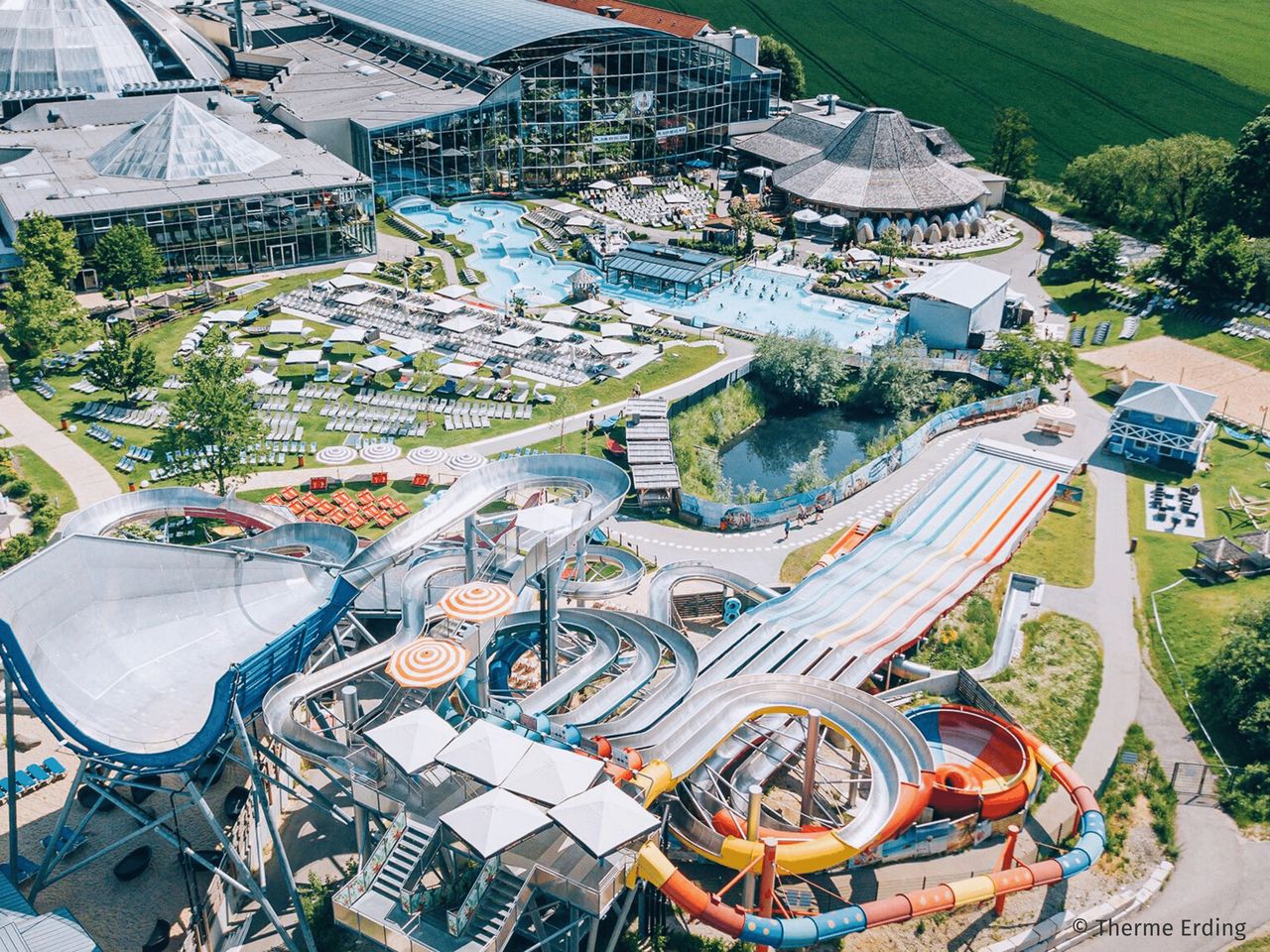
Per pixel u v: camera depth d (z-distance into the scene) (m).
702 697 76.75
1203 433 127.12
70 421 127.50
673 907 71.75
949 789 75.81
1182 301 166.25
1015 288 178.50
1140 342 158.88
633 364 146.38
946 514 115.12
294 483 117.38
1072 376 150.00
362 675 79.12
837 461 135.50
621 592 94.81
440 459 120.88
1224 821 81.25
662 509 117.56
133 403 131.25
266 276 169.62
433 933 60.34
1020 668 95.31
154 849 73.50
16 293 140.50
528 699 78.81
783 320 165.25
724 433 139.00
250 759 65.44
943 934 71.06
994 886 68.00
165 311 153.88
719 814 72.75
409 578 86.56
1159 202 197.38
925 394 145.75
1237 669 90.31
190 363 113.31
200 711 69.81
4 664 63.28
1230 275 159.50
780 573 107.50
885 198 197.38
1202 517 118.75
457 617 73.06
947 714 86.56
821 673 85.00
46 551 69.62
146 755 64.38
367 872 62.62
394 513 112.44
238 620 77.19
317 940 67.25
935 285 159.75
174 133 175.12
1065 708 91.00
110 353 127.94
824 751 85.19
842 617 94.06
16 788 75.44
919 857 75.94
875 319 165.12
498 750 65.50
